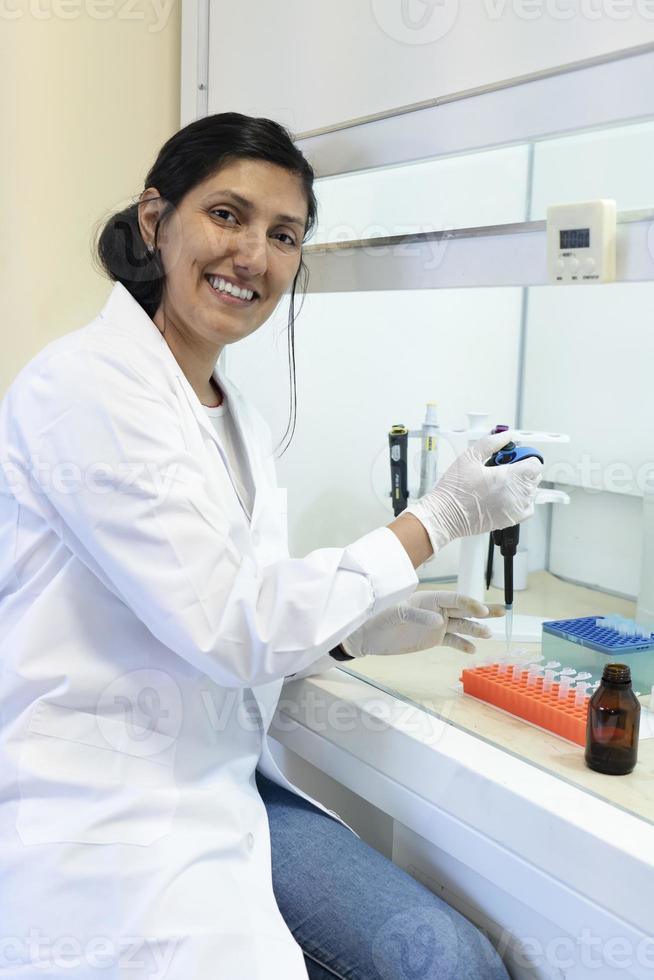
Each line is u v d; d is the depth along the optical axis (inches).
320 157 61.8
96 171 74.2
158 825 44.0
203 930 41.5
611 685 45.1
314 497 75.2
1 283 73.7
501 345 81.1
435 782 47.9
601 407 74.2
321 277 65.1
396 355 76.1
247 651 42.9
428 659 61.9
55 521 44.2
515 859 43.6
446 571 74.6
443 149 53.2
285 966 42.4
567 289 76.4
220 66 69.8
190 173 48.8
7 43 70.0
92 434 42.2
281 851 51.9
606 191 49.8
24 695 43.8
